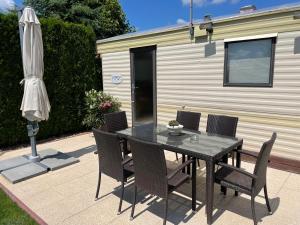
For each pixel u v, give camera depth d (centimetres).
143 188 265
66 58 624
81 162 446
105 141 284
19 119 546
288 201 301
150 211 285
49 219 271
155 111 590
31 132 427
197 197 316
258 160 235
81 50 661
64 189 342
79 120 679
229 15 450
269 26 392
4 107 518
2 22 496
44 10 1163
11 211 286
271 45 397
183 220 267
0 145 534
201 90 496
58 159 443
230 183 258
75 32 641
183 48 510
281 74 392
